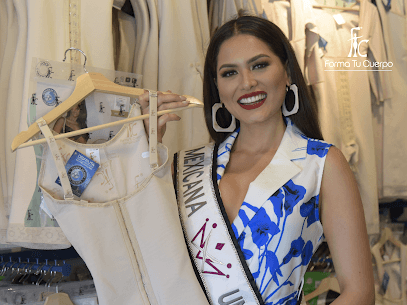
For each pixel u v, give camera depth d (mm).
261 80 1070
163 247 1022
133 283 1023
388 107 2475
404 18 2463
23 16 1376
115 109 1131
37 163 1214
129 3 1714
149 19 1686
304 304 1098
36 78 1046
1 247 1443
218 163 1162
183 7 1720
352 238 983
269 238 985
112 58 1492
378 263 2449
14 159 1359
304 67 2146
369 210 2295
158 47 1675
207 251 1035
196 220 1071
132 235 1039
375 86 2432
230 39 1119
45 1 1382
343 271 985
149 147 1067
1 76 1404
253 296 984
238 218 1018
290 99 1131
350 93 2273
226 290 1006
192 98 1126
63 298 1331
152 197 1045
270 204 1000
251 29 1095
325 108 2172
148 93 1090
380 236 2545
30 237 1227
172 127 1670
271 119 1143
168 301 992
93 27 1456
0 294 1344
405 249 2533
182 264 1009
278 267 981
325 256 1979
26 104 1312
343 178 1012
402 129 2480
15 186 1250
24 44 1378
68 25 1405
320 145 1061
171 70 1675
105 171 1083
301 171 1031
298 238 998
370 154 2328
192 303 982
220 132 1296
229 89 1112
